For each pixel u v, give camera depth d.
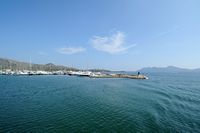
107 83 102.06
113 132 22.81
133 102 42.38
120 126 25.02
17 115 30.05
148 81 124.75
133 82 112.81
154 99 46.72
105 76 176.38
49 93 57.44
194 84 100.25
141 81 124.12
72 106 37.53
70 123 26.16
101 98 48.06
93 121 27.22
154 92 61.50
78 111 33.22
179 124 25.84
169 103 41.09
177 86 86.00
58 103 40.59
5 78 140.50
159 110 34.22
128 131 23.12
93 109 34.91
